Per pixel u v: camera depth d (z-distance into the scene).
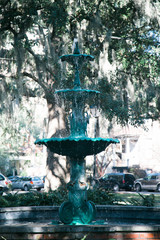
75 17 23.62
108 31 23.53
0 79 26.78
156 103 27.03
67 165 26.55
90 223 9.25
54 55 23.62
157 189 38.88
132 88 25.81
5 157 48.41
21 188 42.31
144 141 57.06
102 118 27.80
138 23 24.95
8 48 27.80
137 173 53.00
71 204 9.27
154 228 7.78
